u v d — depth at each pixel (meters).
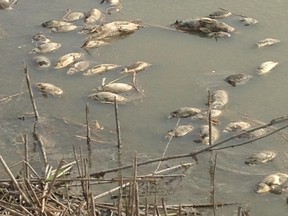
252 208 9.81
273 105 12.48
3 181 8.96
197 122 11.99
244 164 10.79
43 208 8.30
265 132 11.46
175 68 13.88
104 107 12.53
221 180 10.41
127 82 13.39
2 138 11.64
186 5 16.66
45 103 12.67
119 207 8.11
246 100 12.68
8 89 13.18
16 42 15.07
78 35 15.40
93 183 9.69
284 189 10.14
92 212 7.96
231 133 11.55
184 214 9.52
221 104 12.41
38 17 16.25
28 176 9.10
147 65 13.88
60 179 8.88
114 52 14.64
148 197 9.92
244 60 14.13
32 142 11.48
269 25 15.51
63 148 11.34
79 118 12.20
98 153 11.16
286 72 13.57
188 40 15.08
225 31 15.19
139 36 15.31
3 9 16.66
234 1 16.77
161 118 12.16
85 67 13.87
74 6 16.77
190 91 13.00
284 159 10.88
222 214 9.63
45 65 13.95
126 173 10.53
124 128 11.85
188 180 10.40
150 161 9.59
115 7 16.64
